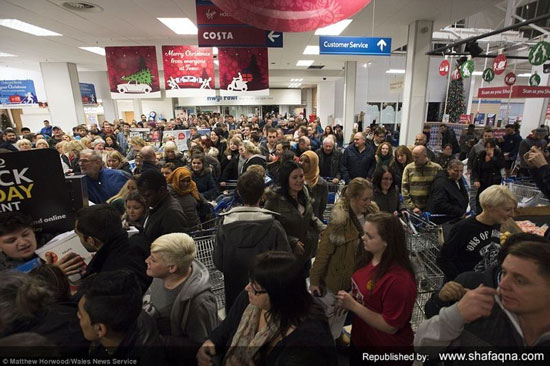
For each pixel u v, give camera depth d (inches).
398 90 468.4
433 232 107.9
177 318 62.1
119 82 335.0
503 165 187.5
